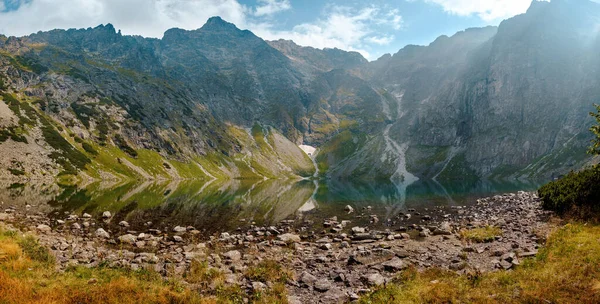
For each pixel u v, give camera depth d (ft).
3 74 629.10
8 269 57.16
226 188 443.32
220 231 133.90
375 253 84.69
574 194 113.91
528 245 81.15
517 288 51.13
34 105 576.20
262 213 191.01
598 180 104.32
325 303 55.72
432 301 50.01
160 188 383.45
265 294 58.85
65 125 575.79
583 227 82.28
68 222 138.00
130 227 135.33
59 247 90.27
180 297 54.08
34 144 452.76
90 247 96.02
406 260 79.66
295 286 64.80
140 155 647.15
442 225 125.39
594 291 45.24
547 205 142.00
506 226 114.21
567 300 44.39
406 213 181.16
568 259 59.11
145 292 54.75
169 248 101.30
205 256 86.43
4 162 381.19
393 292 55.47
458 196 288.51
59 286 54.13
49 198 223.51
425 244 98.99
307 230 137.49
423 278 63.00
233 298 56.49
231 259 86.12
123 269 67.41
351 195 334.03
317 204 241.76
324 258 86.33
